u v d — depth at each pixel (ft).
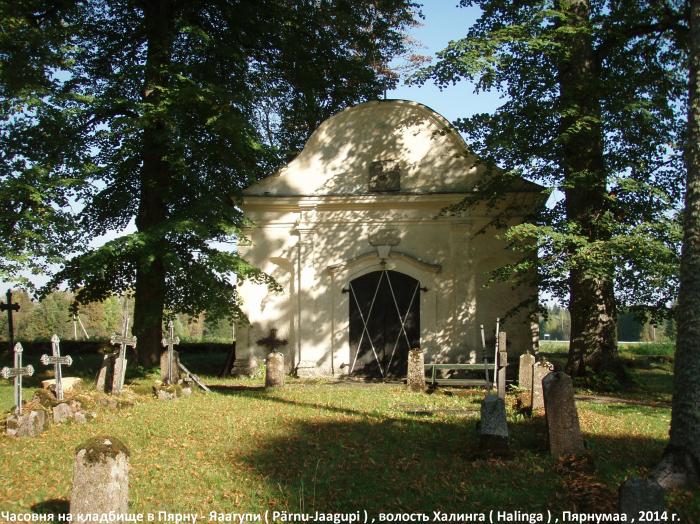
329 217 69.31
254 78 78.59
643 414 43.62
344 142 69.97
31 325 171.42
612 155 55.57
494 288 68.13
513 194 66.90
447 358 67.31
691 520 23.27
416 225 68.95
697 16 28.19
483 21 61.52
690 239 27.71
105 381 50.39
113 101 61.57
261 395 52.29
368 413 43.09
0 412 44.60
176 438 35.86
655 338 201.26
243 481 27.96
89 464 19.90
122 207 71.26
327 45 78.13
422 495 26.20
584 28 53.93
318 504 25.26
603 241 51.08
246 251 69.97
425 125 69.36
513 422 39.06
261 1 71.87
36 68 58.18
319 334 68.44
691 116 28.07
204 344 101.60
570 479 27.27
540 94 56.34
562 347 117.39
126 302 50.57
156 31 67.15
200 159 67.21
